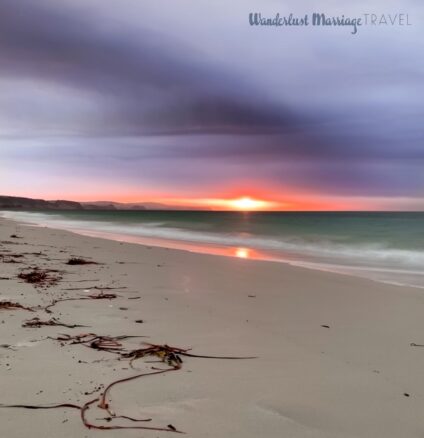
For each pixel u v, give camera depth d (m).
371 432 2.96
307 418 3.12
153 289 7.75
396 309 6.92
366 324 5.92
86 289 7.47
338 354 4.59
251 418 3.08
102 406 3.13
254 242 21.52
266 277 9.82
